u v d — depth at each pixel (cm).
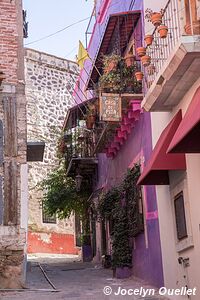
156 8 1073
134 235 1283
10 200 1119
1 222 1104
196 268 792
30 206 2417
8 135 1147
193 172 798
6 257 1094
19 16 1213
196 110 649
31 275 1402
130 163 1368
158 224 1062
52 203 2139
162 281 1027
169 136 865
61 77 2653
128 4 1416
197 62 739
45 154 2494
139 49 912
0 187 1119
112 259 1364
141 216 1220
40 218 2448
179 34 795
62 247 2502
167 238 980
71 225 2589
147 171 877
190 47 707
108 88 1273
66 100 2630
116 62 1287
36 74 2559
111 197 1488
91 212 2086
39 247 2405
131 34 1383
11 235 1102
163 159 852
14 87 1173
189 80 803
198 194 774
